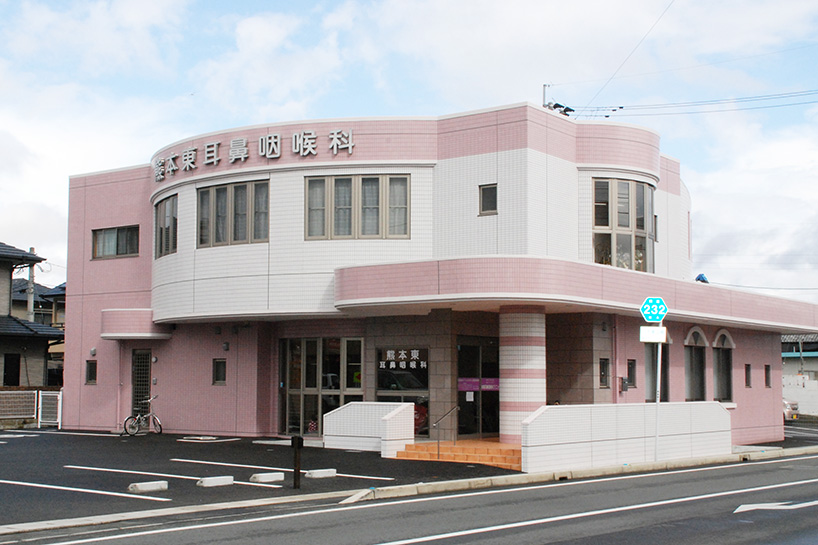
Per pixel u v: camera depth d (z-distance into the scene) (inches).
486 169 874.1
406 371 903.1
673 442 860.6
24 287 2126.0
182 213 992.9
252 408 1007.6
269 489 601.3
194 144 978.7
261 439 981.8
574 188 913.5
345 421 872.3
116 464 743.7
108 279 1160.2
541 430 723.4
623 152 928.9
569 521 487.2
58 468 713.6
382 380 917.2
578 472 730.2
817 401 1947.6
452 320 873.5
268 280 918.4
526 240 845.8
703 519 498.3
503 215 860.6
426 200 900.6
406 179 903.7
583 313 911.0
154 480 639.1
